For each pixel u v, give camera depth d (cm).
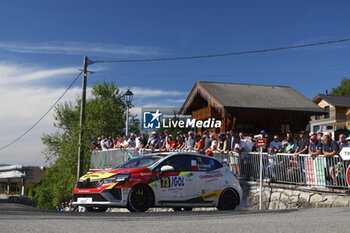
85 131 2655
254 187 1424
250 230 457
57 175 3709
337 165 1134
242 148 1475
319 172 1192
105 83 4272
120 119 4222
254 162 1429
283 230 452
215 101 2575
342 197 1116
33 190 6094
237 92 2744
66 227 499
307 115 2609
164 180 981
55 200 3725
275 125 2608
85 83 2619
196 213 802
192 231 452
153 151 1759
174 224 532
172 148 1756
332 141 1159
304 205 1227
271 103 2597
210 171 1088
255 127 2630
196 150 1570
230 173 1138
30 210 953
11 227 491
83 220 601
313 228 464
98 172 978
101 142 2298
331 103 4650
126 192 913
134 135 2014
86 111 3859
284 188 1303
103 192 909
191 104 2922
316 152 1205
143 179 943
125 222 566
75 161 3266
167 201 981
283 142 1573
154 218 652
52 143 3962
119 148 1995
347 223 507
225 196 1108
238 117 2512
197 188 1044
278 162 1342
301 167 1255
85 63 2606
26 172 4428
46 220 592
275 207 1327
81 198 942
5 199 2756
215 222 558
